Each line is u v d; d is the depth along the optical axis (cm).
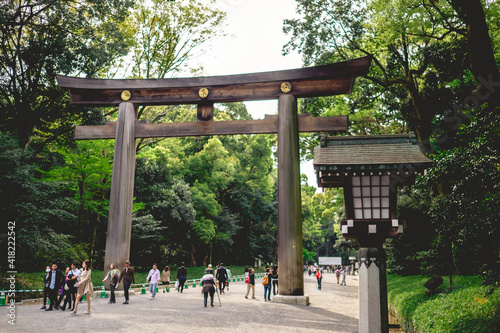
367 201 723
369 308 678
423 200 1664
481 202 658
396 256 2053
